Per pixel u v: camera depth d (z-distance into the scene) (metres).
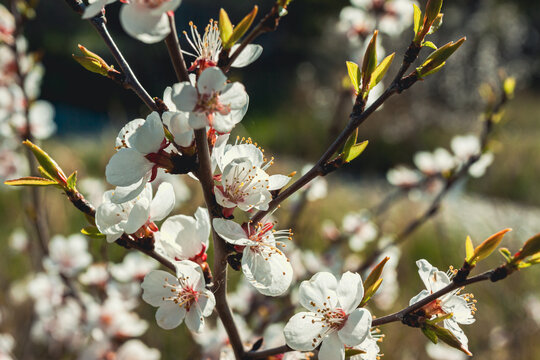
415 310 0.33
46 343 0.63
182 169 0.33
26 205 0.49
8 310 0.69
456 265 1.04
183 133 0.32
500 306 0.80
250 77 3.16
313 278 0.34
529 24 3.20
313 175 0.34
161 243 0.35
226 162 0.34
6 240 0.86
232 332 0.35
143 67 1.85
